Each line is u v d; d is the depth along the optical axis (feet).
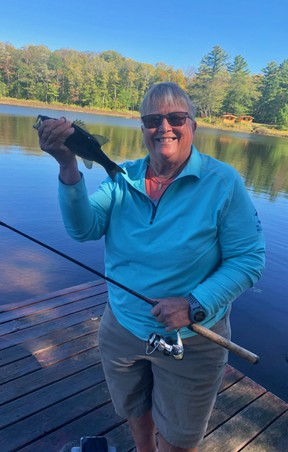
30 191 32.65
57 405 8.28
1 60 220.02
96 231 5.41
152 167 5.06
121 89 241.35
